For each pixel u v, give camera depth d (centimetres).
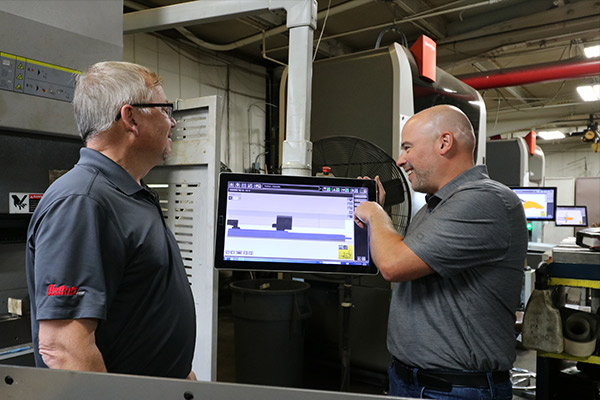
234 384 41
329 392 40
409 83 225
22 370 45
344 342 160
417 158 124
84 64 137
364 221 125
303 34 154
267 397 41
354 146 185
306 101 154
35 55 124
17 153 132
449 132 121
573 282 160
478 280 111
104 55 143
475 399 110
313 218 128
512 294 114
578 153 1069
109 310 85
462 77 551
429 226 110
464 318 111
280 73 620
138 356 89
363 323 230
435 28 493
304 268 125
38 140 137
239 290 214
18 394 45
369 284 230
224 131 565
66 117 132
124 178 90
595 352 160
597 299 187
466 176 120
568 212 610
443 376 112
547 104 764
